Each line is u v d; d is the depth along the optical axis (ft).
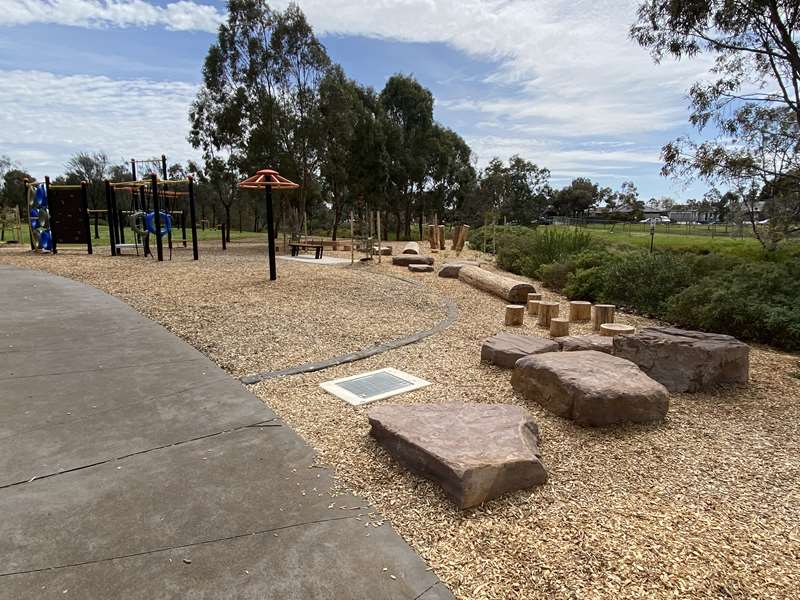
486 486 8.35
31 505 7.74
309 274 36.24
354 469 9.29
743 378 14.74
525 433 9.95
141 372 14.21
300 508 7.97
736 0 28.48
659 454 10.43
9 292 26.63
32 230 51.93
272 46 65.00
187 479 8.67
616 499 8.70
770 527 8.02
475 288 34.45
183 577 6.31
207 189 137.69
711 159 31.14
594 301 31.37
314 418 11.81
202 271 36.99
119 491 8.22
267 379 14.48
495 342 16.87
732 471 9.84
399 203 118.42
